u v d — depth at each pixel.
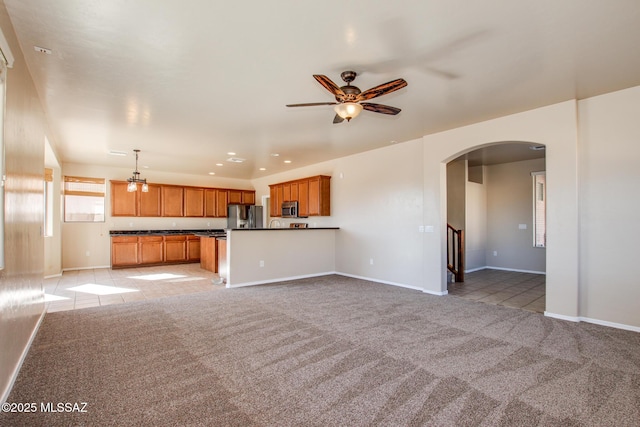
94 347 2.84
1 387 1.95
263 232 5.82
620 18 2.13
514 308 4.14
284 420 1.83
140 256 7.86
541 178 7.06
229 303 4.35
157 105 3.71
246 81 3.09
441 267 4.87
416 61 2.71
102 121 4.27
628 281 3.34
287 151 6.14
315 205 6.95
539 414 1.90
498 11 2.06
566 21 2.17
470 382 2.26
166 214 8.59
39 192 3.37
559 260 3.70
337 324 3.48
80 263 7.55
